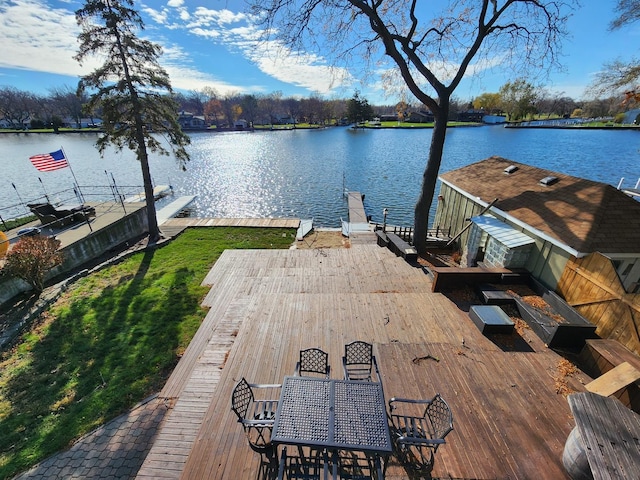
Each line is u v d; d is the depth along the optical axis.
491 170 11.07
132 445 4.42
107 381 5.54
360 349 4.37
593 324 5.17
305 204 21.94
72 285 8.96
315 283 8.03
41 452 4.36
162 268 10.01
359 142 52.69
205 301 7.82
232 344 5.95
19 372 5.82
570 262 5.98
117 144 11.27
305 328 5.82
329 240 13.35
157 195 22.98
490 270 7.06
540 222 6.98
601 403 3.26
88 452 4.34
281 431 3.04
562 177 8.34
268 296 6.87
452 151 39.97
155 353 6.20
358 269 8.77
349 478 3.28
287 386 3.52
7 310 7.80
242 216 19.84
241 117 103.75
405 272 8.49
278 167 33.56
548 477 3.34
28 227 12.43
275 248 12.27
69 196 22.55
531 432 3.81
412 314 6.21
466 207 10.73
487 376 4.65
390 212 20.23
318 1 8.84
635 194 15.16
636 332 4.67
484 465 3.46
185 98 111.44
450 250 11.38
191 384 5.10
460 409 4.12
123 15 9.75
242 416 3.58
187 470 3.53
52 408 5.05
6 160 34.81
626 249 5.64
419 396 4.32
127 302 7.96
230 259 9.98
